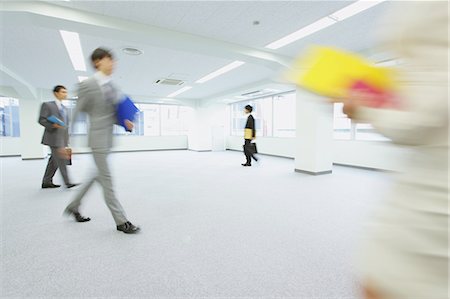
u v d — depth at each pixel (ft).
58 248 5.94
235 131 36.91
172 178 14.88
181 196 10.72
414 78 0.96
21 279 4.73
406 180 1.04
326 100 1.02
